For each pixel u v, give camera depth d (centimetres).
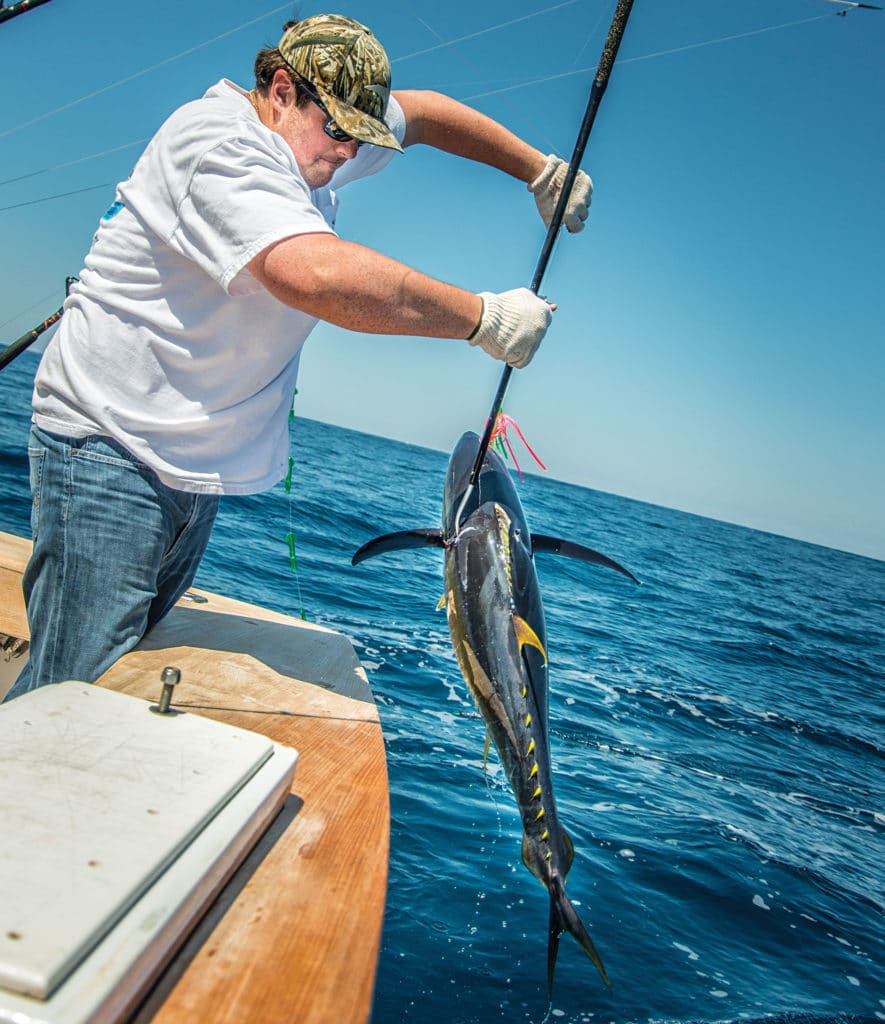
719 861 475
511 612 219
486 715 220
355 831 174
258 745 161
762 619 1888
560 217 210
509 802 483
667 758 657
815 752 787
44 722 150
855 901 464
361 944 135
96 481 220
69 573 222
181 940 123
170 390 221
